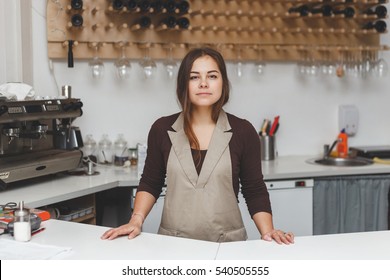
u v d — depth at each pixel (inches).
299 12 143.1
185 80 81.8
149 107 144.7
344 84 159.0
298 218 128.9
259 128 153.7
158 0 133.6
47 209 108.0
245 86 151.3
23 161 105.5
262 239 74.8
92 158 135.6
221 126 84.0
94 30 135.4
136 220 79.7
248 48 146.9
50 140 121.3
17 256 65.2
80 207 116.8
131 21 137.9
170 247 69.3
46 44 134.7
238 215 85.8
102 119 141.8
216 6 143.7
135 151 139.6
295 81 155.3
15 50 122.3
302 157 153.4
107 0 134.7
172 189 84.1
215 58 81.8
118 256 65.7
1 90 104.7
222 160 82.8
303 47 147.8
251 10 145.9
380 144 161.9
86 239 72.8
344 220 133.1
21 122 112.5
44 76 135.2
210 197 82.6
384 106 161.8
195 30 142.5
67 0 132.5
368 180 133.9
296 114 156.4
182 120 85.3
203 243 70.9
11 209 84.3
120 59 133.9
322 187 130.6
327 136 159.2
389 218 136.0
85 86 139.6
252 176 84.5
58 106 112.0
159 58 141.5
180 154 83.4
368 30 149.2
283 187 127.0
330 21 152.3
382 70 146.1
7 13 120.3
